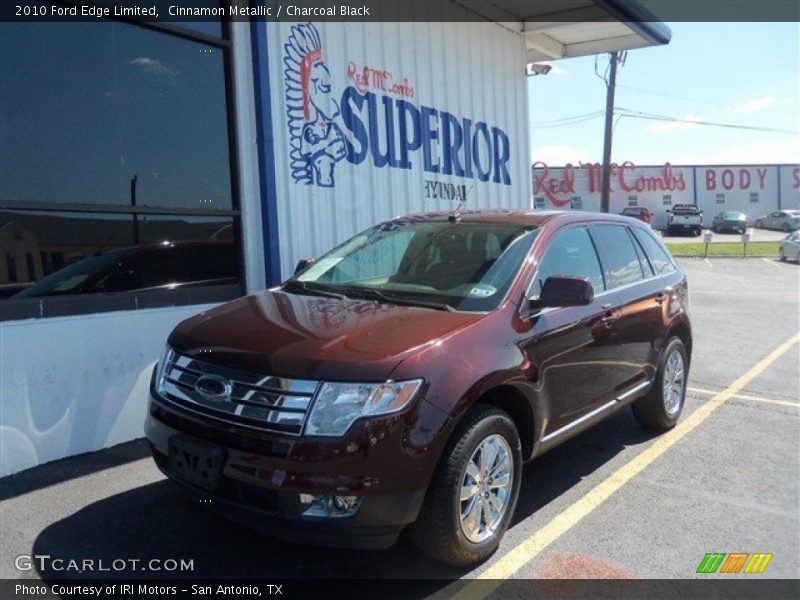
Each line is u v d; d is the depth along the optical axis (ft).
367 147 26.09
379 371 10.37
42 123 16.31
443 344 11.25
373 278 14.92
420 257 14.97
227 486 10.70
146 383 17.95
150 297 18.15
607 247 17.01
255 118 21.18
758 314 45.32
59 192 16.60
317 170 23.81
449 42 30.89
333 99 24.49
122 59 17.89
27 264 15.96
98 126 17.38
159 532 12.69
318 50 23.79
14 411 15.34
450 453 10.96
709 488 15.71
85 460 16.25
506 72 35.22
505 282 13.42
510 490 12.38
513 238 14.65
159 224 18.75
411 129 28.50
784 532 13.65
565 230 15.58
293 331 11.57
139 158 18.25
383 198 26.91
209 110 20.01
